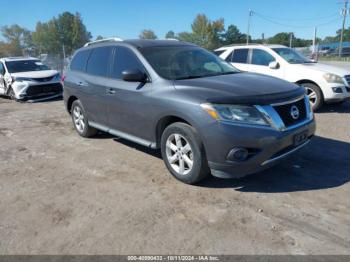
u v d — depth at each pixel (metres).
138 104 4.42
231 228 3.09
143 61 4.51
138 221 3.27
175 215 3.35
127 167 4.70
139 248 2.86
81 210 3.54
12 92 11.69
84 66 5.92
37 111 9.59
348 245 2.78
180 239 2.96
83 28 52.41
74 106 6.32
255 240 2.90
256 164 3.50
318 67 7.96
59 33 52.25
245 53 9.10
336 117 7.34
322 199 3.57
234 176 3.57
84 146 5.79
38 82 11.32
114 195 3.85
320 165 4.50
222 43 64.50
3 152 5.64
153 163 4.81
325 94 7.63
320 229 3.02
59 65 21.47
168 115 3.98
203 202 3.60
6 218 3.45
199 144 3.69
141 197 3.77
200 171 3.78
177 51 4.89
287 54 8.62
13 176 4.55
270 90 3.74
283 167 4.45
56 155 5.38
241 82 4.01
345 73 7.66
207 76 4.41
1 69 12.32
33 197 3.89
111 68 5.13
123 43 5.02
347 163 4.55
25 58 12.81
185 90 3.87
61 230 3.18
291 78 8.10
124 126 4.89
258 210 3.39
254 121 3.42
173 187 3.99
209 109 3.50
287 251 2.73
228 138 3.42
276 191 3.79
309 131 3.93
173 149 4.07
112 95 4.93
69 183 4.24
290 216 3.25
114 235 3.06
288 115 3.64
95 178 4.36
